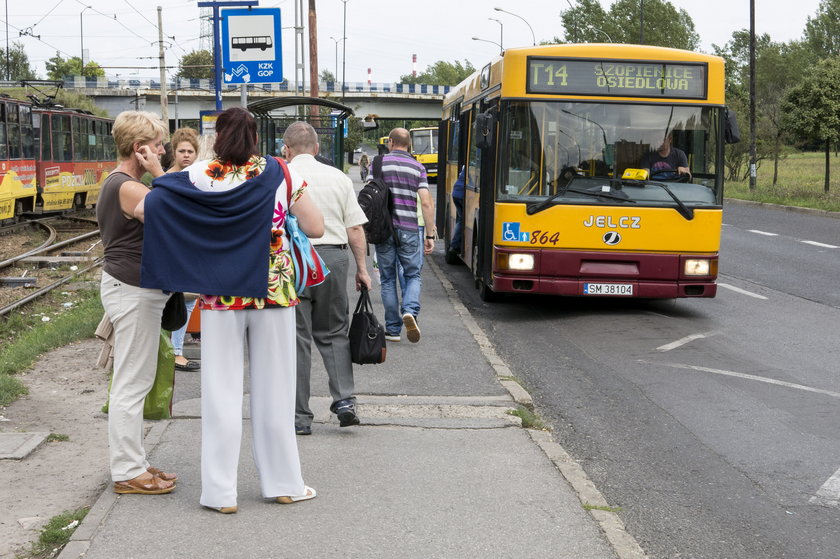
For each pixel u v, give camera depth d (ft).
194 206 15.11
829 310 40.34
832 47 383.65
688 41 287.48
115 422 16.44
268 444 16.20
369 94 291.17
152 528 15.01
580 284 36.63
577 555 14.34
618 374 28.68
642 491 18.58
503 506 16.38
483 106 42.19
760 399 25.64
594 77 36.73
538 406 25.13
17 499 16.62
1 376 24.77
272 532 14.94
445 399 23.99
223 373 15.67
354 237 20.54
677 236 36.60
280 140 69.62
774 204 106.42
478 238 42.32
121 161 16.57
